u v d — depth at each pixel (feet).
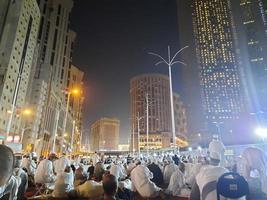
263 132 120.16
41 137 345.72
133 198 30.45
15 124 291.99
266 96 624.18
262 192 21.25
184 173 39.75
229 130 448.65
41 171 37.91
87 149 497.46
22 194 27.43
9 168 8.41
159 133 529.86
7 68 277.64
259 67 649.61
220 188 16.52
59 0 527.40
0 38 294.25
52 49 478.59
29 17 350.43
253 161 21.76
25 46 337.11
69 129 552.41
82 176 34.58
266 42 647.56
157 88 622.95
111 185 15.16
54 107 432.25
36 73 388.98
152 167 38.17
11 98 286.25
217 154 22.65
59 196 30.60
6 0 311.68
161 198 30.19
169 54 125.29
